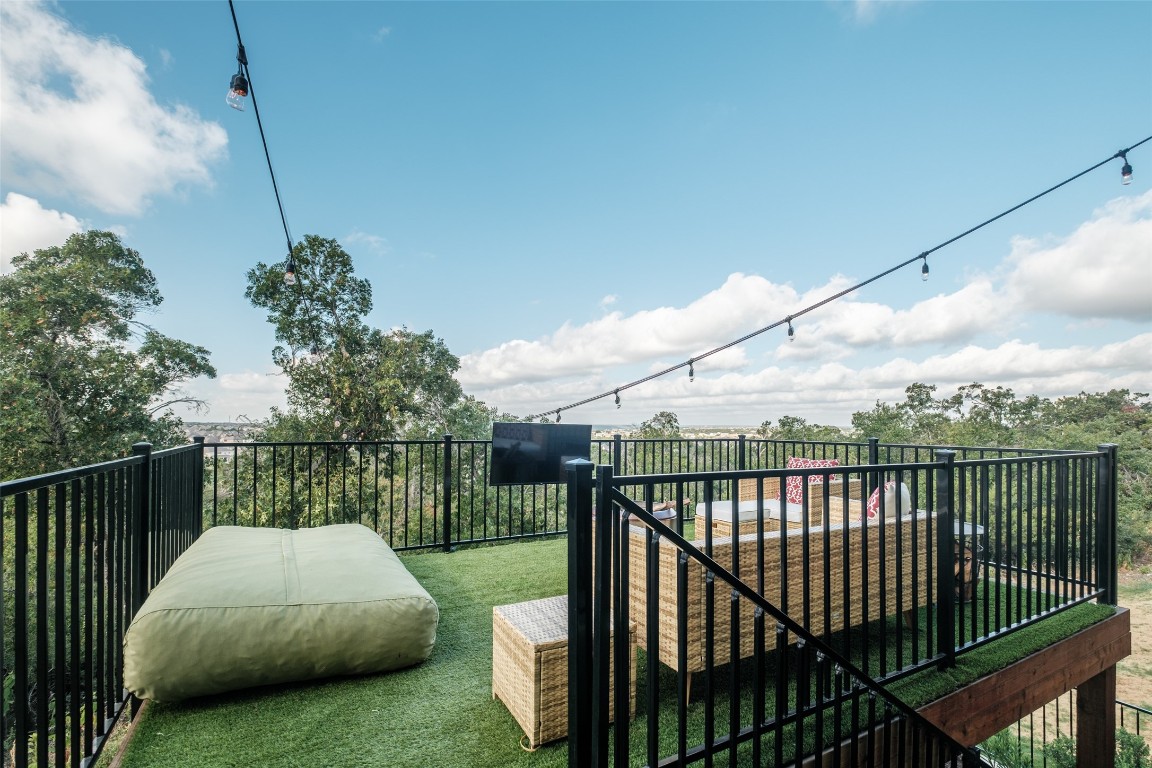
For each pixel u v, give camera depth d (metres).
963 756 2.36
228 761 1.81
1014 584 4.21
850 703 2.35
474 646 2.74
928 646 2.53
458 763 1.82
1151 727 11.95
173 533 2.93
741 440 6.80
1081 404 27.19
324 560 2.67
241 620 2.16
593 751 1.57
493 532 10.30
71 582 1.61
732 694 1.73
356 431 13.59
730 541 2.36
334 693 2.26
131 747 1.88
